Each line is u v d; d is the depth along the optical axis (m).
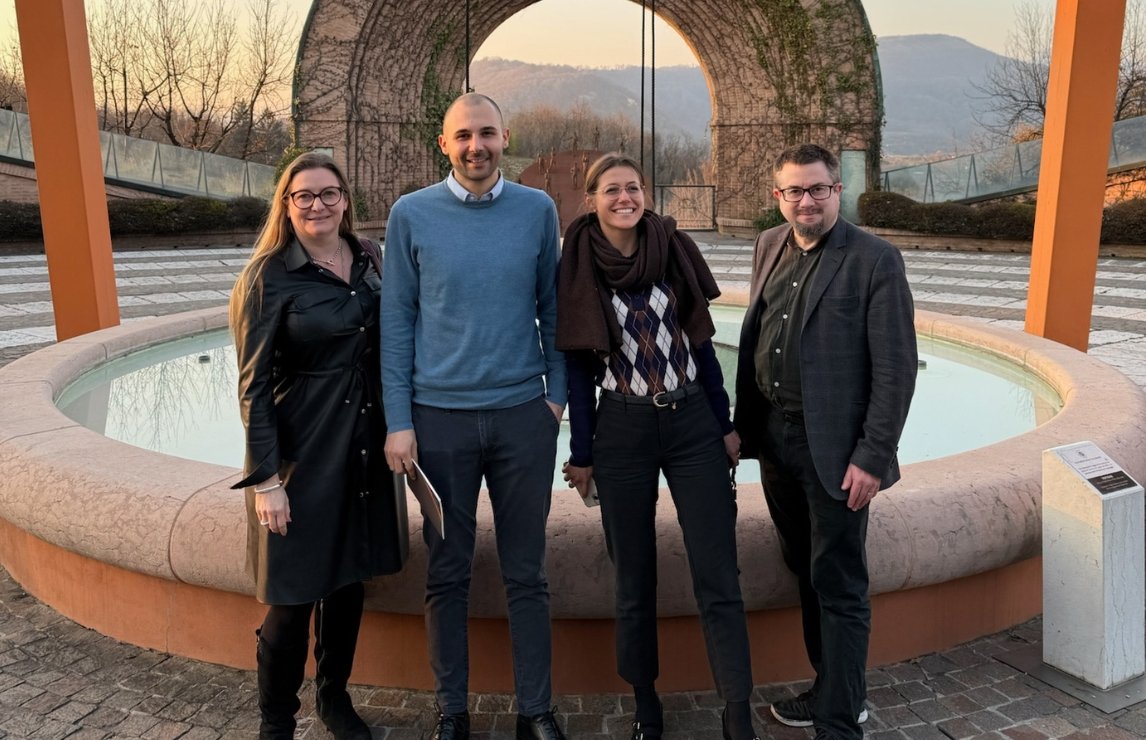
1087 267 5.50
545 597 2.49
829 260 2.31
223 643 2.93
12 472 3.18
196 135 31.11
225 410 4.98
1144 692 2.75
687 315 2.39
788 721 2.64
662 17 22.55
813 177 2.23
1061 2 5.31
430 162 22.95
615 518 2.42
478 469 2.44
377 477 2.40
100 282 5.79
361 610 2.55
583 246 2.35
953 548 2.81
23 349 7.55
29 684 2.82
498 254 2.34
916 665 2.94
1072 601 2.81
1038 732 2.56
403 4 20.69
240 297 2.23
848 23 19.98
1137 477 3.28
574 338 2.31
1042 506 2.86
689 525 2.41
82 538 2.96
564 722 2.67
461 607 2.47
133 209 18.48
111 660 2.97
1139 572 2.78
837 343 2.29
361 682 2.87
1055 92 5.41
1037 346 5.34
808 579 2.64
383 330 2.36
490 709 2.74
